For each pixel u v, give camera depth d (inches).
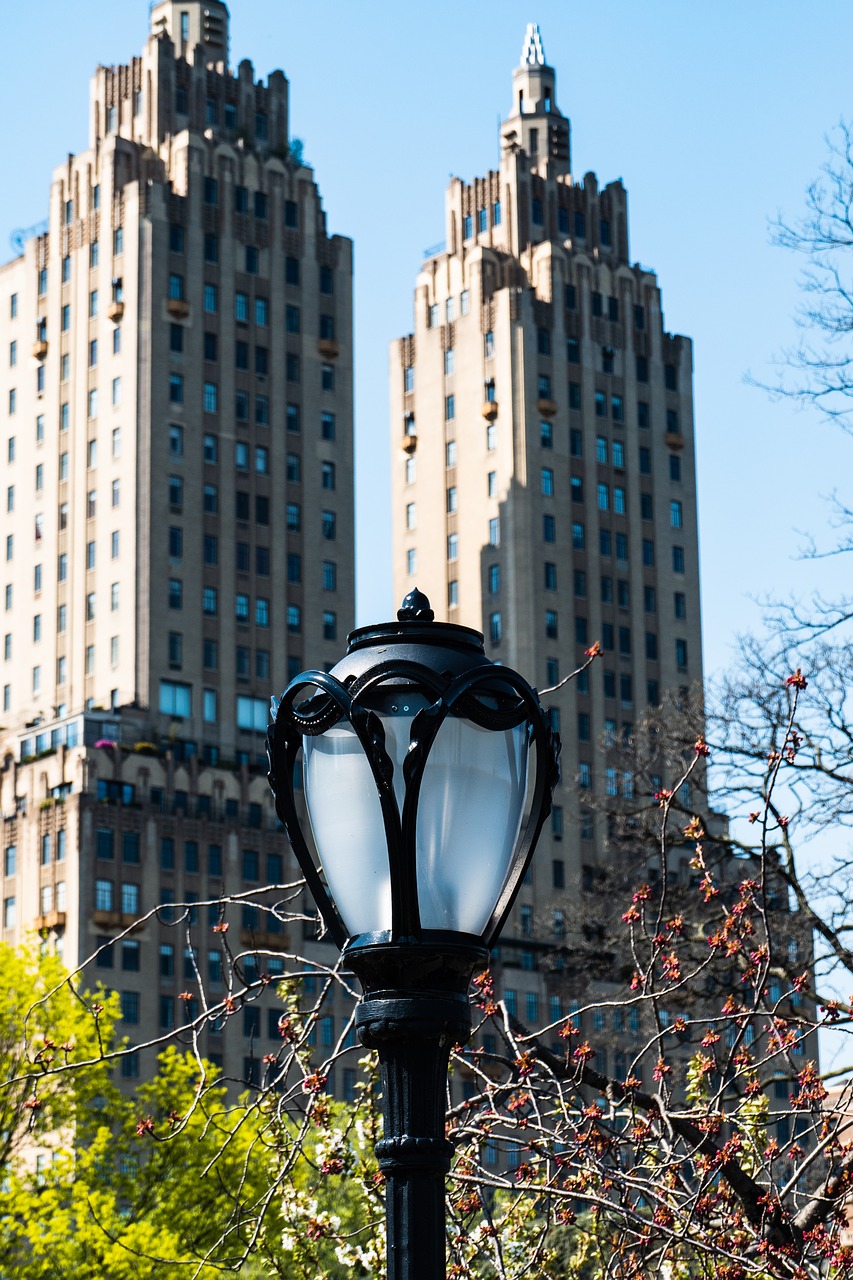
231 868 5083.7
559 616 6053.2
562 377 6279.5
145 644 5359.3
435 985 334.6
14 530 5782.5
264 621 5565.9
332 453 5831.7
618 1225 552.7
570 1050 555.5
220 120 6008.9
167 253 5703.7
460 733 336.5
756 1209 542.0
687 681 6195.9
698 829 582.6
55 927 4918.8
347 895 337.4
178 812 5068.9
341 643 5693.9
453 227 6565.0
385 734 336.5
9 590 5738.2
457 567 6240.2
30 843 5029.5
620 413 6358.3
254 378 5757.9
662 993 559.2
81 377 5728.3
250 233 5851.4
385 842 336.2
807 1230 545.3
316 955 5044.3
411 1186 331.9
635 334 6451.8
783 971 1007.0
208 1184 2055.9
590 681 6013.8
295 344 5851.4
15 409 5871.1
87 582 5546.3
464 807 334.6
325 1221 642.8
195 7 6186.0
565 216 6530.5
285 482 5723.4
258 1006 4783.5
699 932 1318.9
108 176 5777.6
